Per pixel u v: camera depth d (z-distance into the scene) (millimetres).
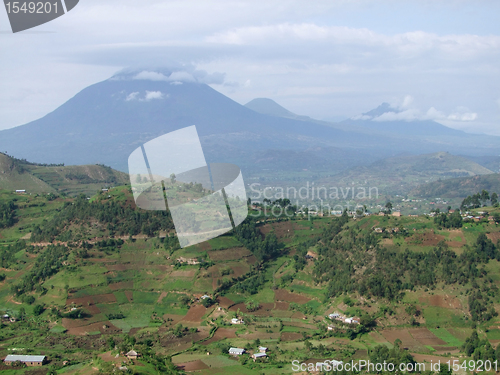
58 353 134750
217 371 123688
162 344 142250
